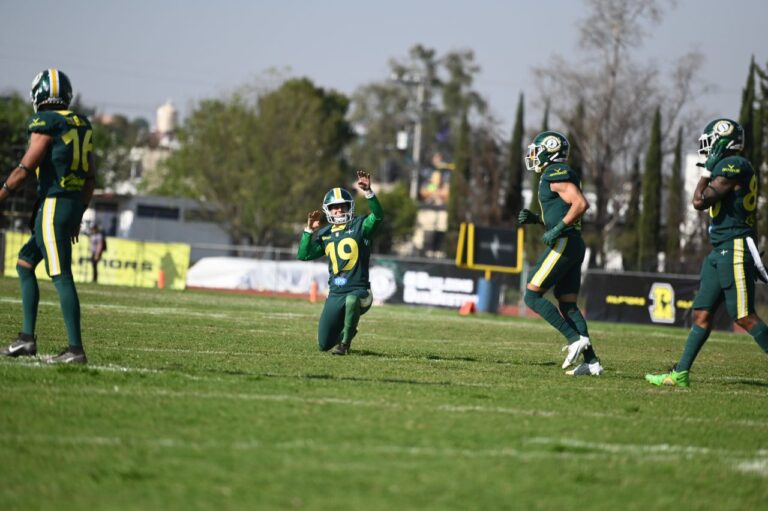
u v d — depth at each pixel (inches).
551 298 4857.3
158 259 4707.2
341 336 1659.7
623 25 7239.2
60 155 1195.3
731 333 3816.4
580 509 660.1
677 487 732.7
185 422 867.4
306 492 663.8
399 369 1411.2
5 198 1187.3
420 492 674.8
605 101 7357.3
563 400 1134.4
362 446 804.0
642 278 4128.9
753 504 699.4
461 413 982.4
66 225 1205.7
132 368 1211.2
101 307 2684.5
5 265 4680.1
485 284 4343.0
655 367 1750.7
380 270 4571.9
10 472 689.6
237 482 681.0
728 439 941.2
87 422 850.1
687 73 7416.3
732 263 1323.8
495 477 725.3
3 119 7795.3
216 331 2022.6
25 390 983.6
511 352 1914.4
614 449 852.0
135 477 685.3
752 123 6845.5
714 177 1315.2
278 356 1524.4
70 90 1238.9
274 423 879.1
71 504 623.5
